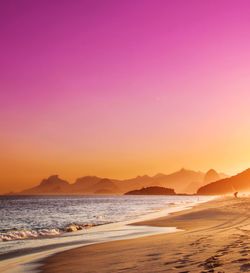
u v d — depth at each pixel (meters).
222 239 17.72
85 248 19.00
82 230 30.97
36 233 28.39
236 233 21.09
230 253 12.40
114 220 44.16
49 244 22.16
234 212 45.47
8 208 100.44
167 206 95.00
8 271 13.59
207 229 26.80
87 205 120.50
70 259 15.44
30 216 61.75
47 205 125.31
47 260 15.61
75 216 59.16
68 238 25.33
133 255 14.78
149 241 20.31
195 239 19.05
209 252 13.23
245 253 12.05
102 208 92.25
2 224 44.97
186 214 48.03
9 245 21.91
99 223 38.78
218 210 50.97
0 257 17.44
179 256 13.02
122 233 27.61
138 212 65.12
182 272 9.91
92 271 11.87
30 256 17.41
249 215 39.72
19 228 38.12
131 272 10.77
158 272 10.30
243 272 9.05
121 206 106.56
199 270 9.91
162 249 15.73
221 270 9.52
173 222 36.25
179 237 21.33
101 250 17.75
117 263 13.07
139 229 30.44
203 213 47.41
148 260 12.94
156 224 34.75
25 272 13.10
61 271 12.53
